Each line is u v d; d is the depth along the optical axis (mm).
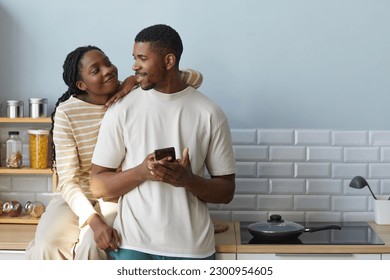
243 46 4227
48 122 4168
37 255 3553
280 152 4270
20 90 4309
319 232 3998
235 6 4215
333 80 4242
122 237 3438
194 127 3516
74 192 3627
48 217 3754
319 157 4273
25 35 4277
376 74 4234
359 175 4285
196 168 3527
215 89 4250
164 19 4227
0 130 4348
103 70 3600
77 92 3721
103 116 3707
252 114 4258
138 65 3434
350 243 3699
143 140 3480
